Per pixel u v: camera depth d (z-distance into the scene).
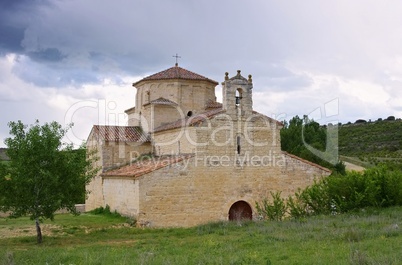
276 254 15.98
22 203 22.19
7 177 22.47
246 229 24.66
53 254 17.89
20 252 18.81
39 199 22.31
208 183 30.61
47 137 22.50
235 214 31.66
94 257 16.88
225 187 31.17
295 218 27.81
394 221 22.41
